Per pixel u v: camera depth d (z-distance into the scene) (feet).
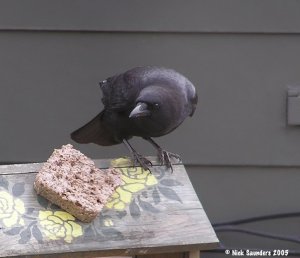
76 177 17.20
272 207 26.89
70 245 15.89
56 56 26.12
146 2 25.71
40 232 16.11
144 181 17.87
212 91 26.18
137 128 21.48
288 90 25.96
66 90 26.27
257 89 26.13
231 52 25.99
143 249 16.07
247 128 26.35
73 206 16.42
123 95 21.45
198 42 25.94
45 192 16.72
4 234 15.96
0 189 16.99
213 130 26.40
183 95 21.29
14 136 26.53
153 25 25.82
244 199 26.89
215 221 26.89
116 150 26.76
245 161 26.53
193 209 17.10
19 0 25.64
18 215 16.43
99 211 16.48
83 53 26.09
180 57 26.03
